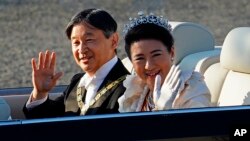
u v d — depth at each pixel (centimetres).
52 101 920
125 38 810
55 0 3925
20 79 2438
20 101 981
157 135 679
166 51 795
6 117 750
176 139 684
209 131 689
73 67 2527
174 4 3906
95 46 869
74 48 885
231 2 3922
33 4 3828
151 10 3781
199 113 686
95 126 669
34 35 3162
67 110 918
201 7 3828
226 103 898
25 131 661
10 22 3456
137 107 807
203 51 1030
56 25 3375
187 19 3575
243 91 870
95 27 866
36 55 2797
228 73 924
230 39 897
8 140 659
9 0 3900
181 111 687
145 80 801
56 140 666
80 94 905
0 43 3020
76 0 3950
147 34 789
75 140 668
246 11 3712
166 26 797
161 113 681
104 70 876
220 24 3419
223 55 905
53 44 2959
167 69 797
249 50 875
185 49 1018
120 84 861
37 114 896
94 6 3862
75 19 876
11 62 2684
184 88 763
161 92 764
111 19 879
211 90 940
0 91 1006
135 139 677
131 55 806
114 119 671
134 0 3959
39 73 882
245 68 880
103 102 858
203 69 972
